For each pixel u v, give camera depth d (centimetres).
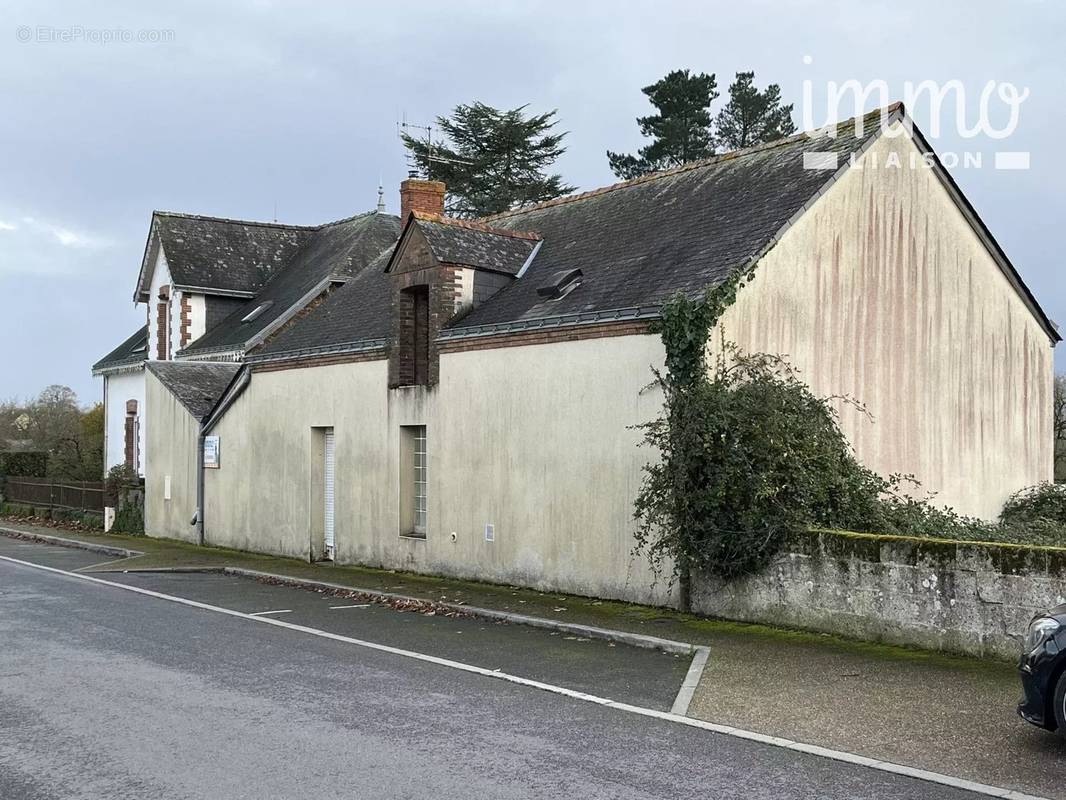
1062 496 1672
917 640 988
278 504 1983
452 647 1039
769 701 798
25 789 582
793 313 1355
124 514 2530
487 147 4712
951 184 1595
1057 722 648
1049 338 1805
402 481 1702
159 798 567
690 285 1284
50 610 1262
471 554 1548
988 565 935
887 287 1503
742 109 4844
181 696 803
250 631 1123
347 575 1634
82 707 765
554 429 1411
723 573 1162
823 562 1071
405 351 1711
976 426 1650
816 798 572
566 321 1380
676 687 855
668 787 590
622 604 1291
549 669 930
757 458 1143
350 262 2816
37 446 4666
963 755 655
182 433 2294
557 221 1861
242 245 3253
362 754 649
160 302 3200
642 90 5025
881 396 1488
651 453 1269
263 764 627
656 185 1756
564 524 1393
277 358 1978
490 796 571
